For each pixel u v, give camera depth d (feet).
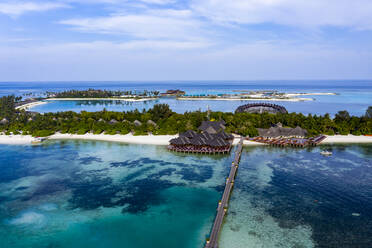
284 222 142.41
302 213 150.82
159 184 192.44
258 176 205.26
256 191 179.22
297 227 137.59
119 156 257.55
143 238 131.54
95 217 149.89
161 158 251.39
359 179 196.75
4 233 134.92
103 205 163.12
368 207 156.66
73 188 186.09
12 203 164.86
